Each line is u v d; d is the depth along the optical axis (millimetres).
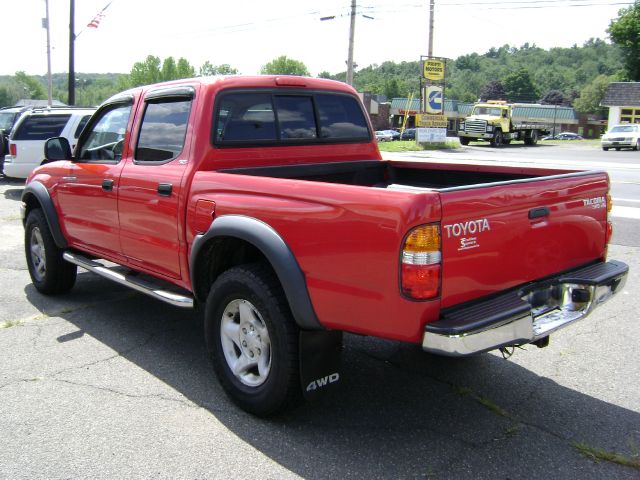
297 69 128125
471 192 2980
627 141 33906
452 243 2908
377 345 4789
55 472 3062
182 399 3857
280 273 3275
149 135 4477
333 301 3137
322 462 3158
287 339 3316
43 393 3922
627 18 56875
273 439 3381
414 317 2863
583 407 3773
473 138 38312
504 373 4270
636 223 9453
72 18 27141
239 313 3658
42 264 5961
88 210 5035
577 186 3662
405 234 2818
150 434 3428
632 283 6402
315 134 4824
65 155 5402
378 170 5250
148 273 4523
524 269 3338
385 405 3791
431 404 3809
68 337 4930
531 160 23906
